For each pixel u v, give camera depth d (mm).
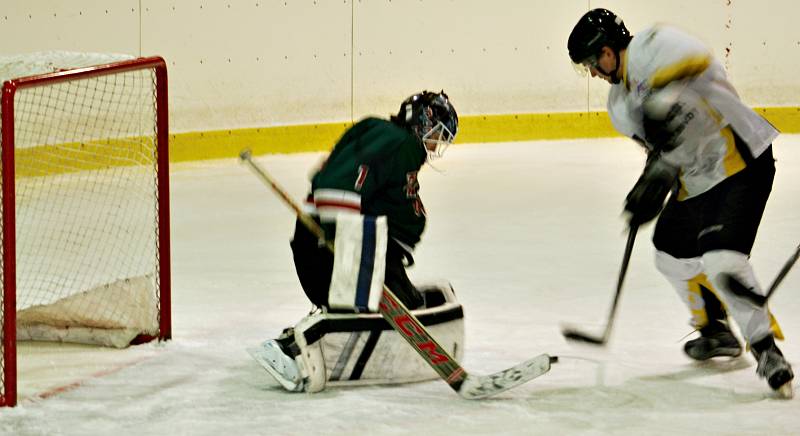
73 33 20906
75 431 6066
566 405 6516
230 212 16016
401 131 6910
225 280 11078
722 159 6805
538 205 16250
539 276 11102
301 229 7203
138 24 21469
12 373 6574
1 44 20172
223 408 6500
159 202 8289
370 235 6457
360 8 23844
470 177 19438
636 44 6770
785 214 14898
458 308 7211
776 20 25281
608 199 16719
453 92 24812
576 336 7008
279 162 21891
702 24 25344
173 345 8281
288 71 23125
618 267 11555
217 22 22203
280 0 22906
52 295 8477
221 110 22344
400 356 6996
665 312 9336
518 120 25188
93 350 8164
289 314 9438
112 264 10570
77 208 14148
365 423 6145
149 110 17188
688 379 7133
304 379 6840
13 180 6527
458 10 24703
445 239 13516
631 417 6238
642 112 6910
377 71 24172
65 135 14789
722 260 6762
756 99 25438
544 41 25219
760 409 6395
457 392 6648
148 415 6367
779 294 9969
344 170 6645
